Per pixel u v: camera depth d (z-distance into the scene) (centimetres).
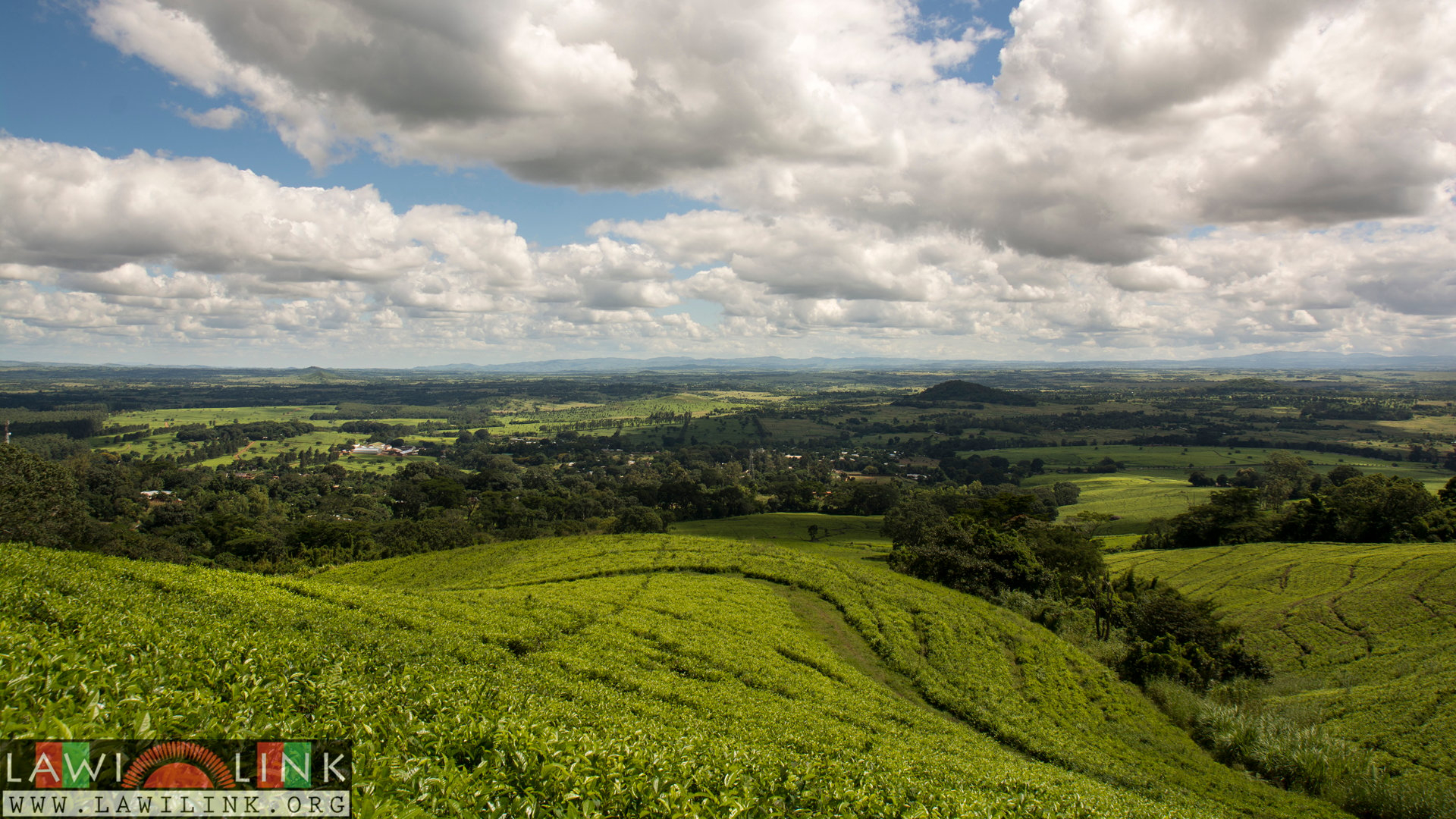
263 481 18825
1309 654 6347
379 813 903
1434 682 4884
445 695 1841
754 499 17200
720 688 3456
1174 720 4897
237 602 3073
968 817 1662
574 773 1177
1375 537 9894
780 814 1339
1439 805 3481
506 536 13462
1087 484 19488
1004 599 7169
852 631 5316
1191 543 11475
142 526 13088
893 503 15938
